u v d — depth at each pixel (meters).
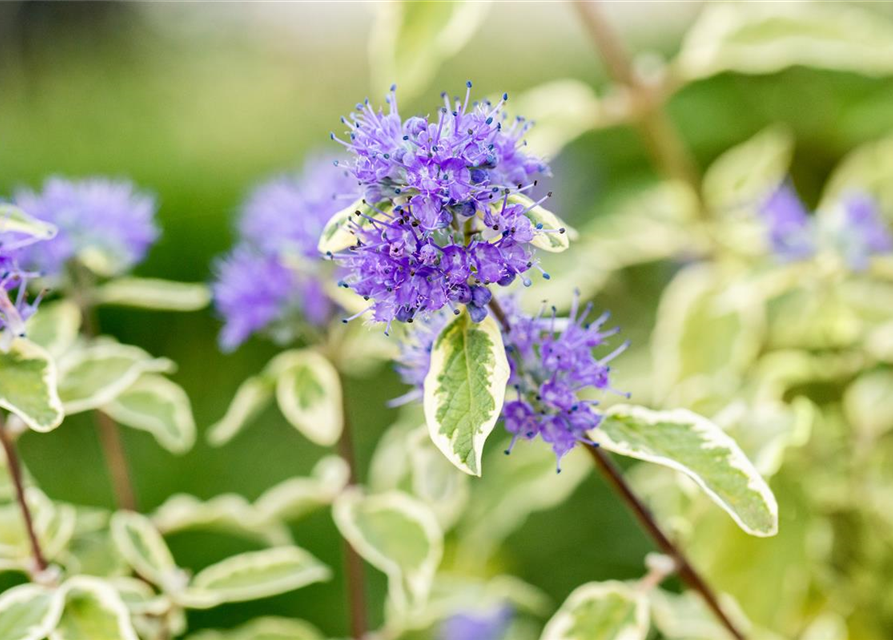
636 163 0.84
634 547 0.62
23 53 1.85
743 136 0.77
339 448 0.47
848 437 0.51
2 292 0.37
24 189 0.44
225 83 1.60
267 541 0.46
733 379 0.49
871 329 0.50
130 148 1.19
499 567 0.56
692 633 0.44
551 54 1.28
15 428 0.39
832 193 0.55
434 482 0.44
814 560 0.48
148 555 0.42
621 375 0.55
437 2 0.45
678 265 0.64
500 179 0.35
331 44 1.71
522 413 0.36
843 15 0.49
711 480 0.36
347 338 0.45
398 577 0.42
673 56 1.03
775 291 0.50
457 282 0.34
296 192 0.45
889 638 0.50
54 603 0.38
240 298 0.45
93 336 0.45
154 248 0.92
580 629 0.39
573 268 0.52
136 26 1.87
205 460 0.76
